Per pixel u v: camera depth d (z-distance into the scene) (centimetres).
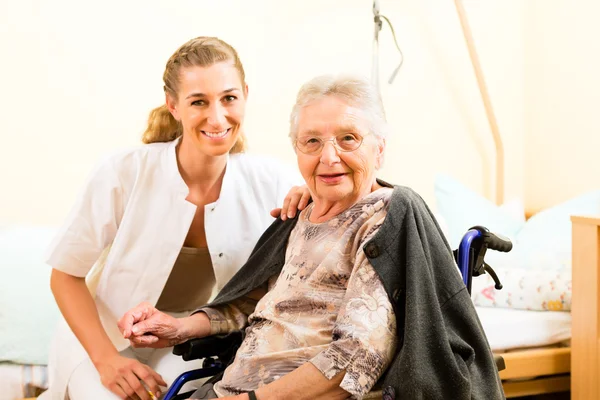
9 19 239
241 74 170
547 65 322
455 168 321
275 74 282
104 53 253
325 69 290
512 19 329
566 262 262
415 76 309
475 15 319
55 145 247
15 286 211
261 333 144
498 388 130
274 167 189
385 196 139
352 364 124
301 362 135
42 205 246
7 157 241
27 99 243
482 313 239
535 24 328
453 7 315
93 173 173
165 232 175
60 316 212
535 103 330
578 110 305
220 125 164
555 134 319
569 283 239
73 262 171
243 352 145
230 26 273
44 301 212
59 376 172
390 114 305
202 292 191
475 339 131
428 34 311
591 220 216
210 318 163
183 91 164
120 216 175
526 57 334
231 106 167
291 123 146
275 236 163
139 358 181
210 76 162
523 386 229
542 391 231
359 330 125
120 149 177
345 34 294
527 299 243
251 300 167
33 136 244
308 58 287
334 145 138
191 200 179
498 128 321
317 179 142
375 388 130
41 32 244
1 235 224
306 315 140
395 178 308
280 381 128
